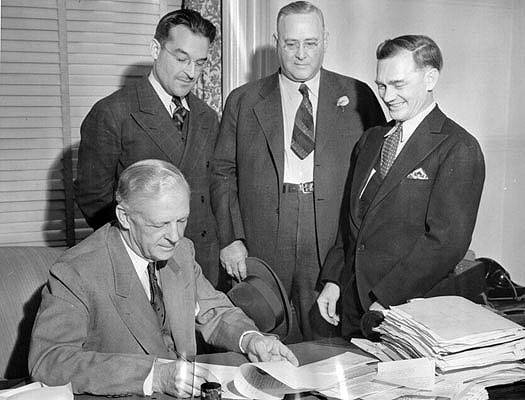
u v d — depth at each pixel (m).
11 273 1.77
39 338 1.46
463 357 1.39
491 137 2.90
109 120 2.14
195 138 2.25
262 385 1.36
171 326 1.61
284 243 2.27
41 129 2.62
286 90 2.27
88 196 2.20
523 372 1.41
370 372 1.41
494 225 2.92
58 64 2.61
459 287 1.96
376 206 1.86
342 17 2.68
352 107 2.25
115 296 1.52
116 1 2.64
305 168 2.25
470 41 2.83
